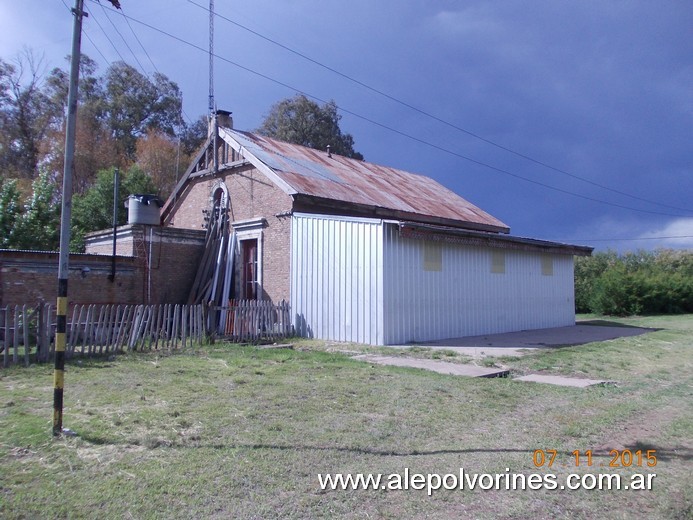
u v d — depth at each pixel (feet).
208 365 34.27
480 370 34.53
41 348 34.27
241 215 61.31
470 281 55.83
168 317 41.57
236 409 23.41
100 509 13.87
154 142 136.77
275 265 55.98
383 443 19.45
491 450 19.08
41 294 48.91
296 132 165.58
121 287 55.01
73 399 24.75
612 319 90.22
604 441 20.45
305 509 14.20
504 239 58.54
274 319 50.26
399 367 34.83
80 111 136.46
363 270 47.09
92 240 64.54
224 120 69.51
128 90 150.92
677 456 18.90
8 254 47.01
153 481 15.57
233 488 15.28
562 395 27.99
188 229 61.82
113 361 35.27
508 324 61.21
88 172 128.47
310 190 55.88
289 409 23.70
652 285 101.19
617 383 31.89
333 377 31.01
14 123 136.87
